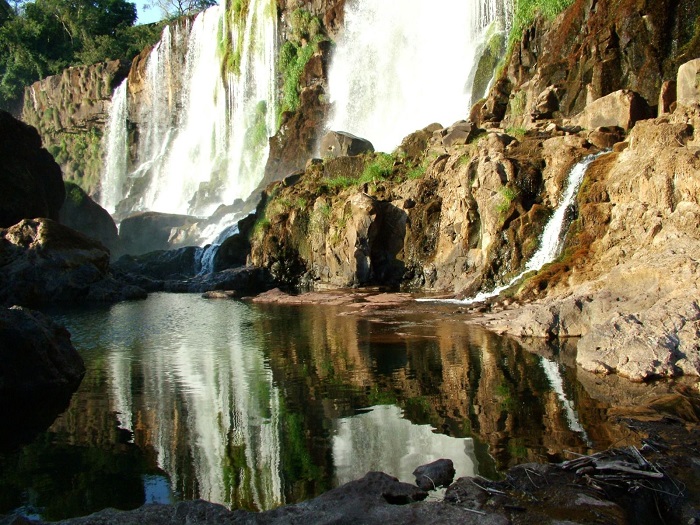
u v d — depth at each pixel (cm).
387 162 2853
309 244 2970
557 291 1623
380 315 1859
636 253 1448
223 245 3375
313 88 4606
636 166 1592
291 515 561
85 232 4359
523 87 2662
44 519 618
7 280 2538
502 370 1127
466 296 2061
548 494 602
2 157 3183
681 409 868
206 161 5631
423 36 4028
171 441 830
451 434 809
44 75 7550
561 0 2723
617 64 2341
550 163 2033
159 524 554
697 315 1127
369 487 626
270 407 966
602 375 1067
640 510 596
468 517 540
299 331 1659
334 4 4669
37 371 1130
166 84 6184
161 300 2631
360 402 970
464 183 2242
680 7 2231
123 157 6431
